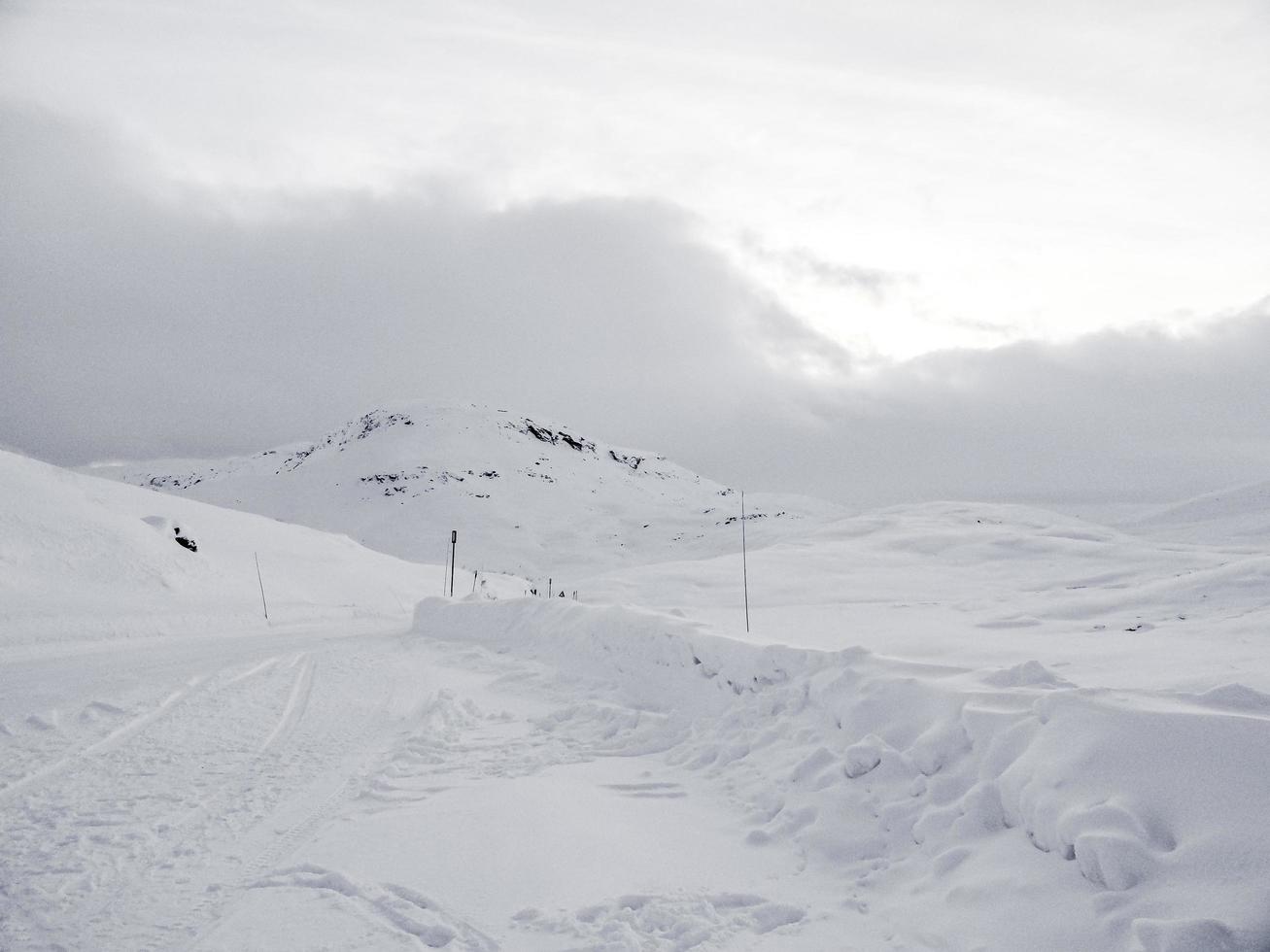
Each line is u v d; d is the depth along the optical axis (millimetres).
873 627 24047
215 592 31500
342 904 4625
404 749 8297
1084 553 59375
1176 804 3865
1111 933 3492
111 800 6738
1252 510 128750
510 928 4266
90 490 38406
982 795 4699
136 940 4262
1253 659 12367
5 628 21125
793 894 4609
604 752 7953
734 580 60781
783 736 6789
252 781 7297
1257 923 3203
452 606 21344
